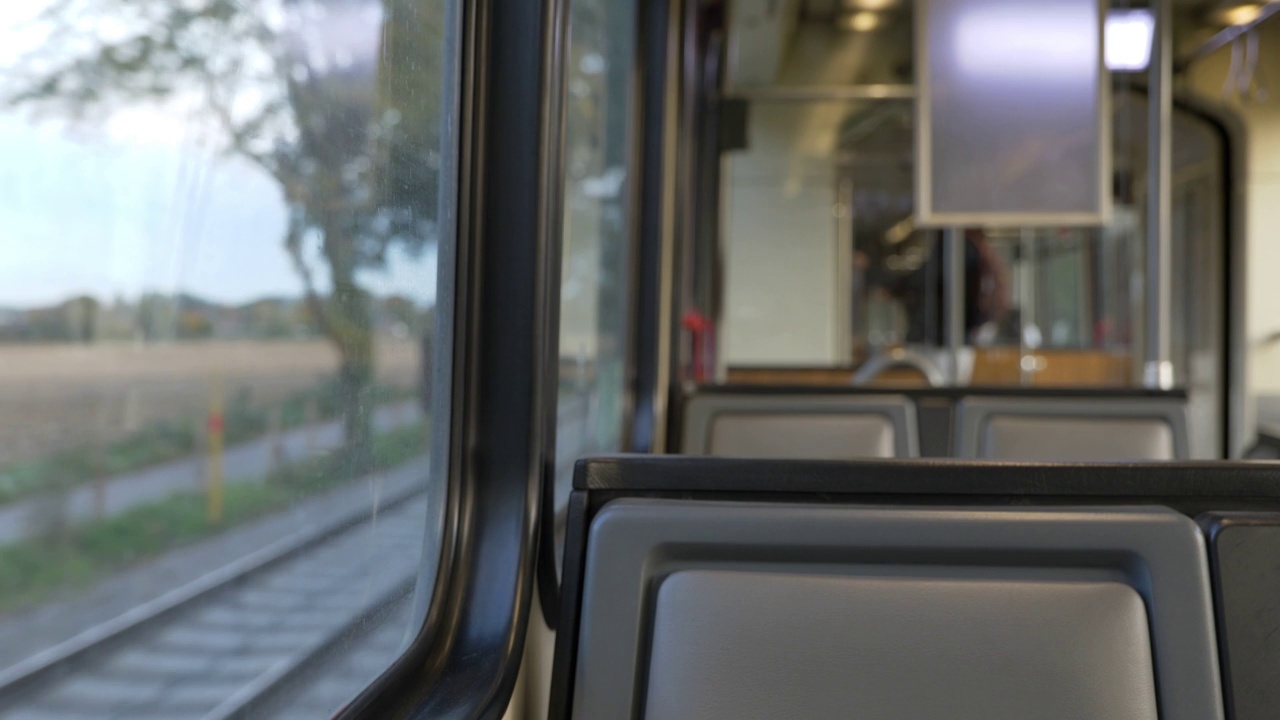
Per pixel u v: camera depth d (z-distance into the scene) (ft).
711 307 16.34
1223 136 18.31
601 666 3.10
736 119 16.56
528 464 4.25
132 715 1.88
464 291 4.20
